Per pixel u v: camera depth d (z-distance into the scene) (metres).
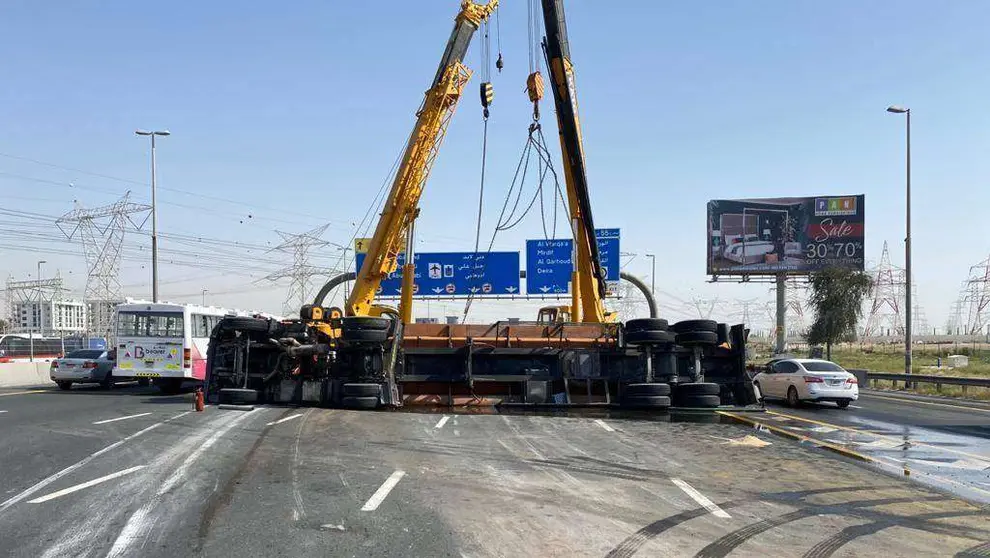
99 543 6.27
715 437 13.27
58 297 103.06
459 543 6.36
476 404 16.91
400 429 13.34
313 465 9.81
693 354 17.02
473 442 12.02
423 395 17.19
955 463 11.20
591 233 19.52
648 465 10.30
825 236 51.75
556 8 18.33
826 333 44.41
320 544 6.29
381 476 9.15
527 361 17.36
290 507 7.54
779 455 11.47
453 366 17.38
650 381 16.55
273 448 11.10
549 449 11.48
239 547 6.18
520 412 16.41
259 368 17.27
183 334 24.25
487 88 23.12
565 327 17.64
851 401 21.03
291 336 17.25
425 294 38.09
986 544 6.73
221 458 10.25
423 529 6.77
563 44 18.64
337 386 16.70
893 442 13.44
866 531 7.07
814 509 7.95
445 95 23.77
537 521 7.12
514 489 8.55
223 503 7.69
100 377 26.80
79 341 51.00
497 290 37.78
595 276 19.66
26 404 18.52
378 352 16.70
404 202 24.03
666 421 15.41
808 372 20.67
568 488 8.66
